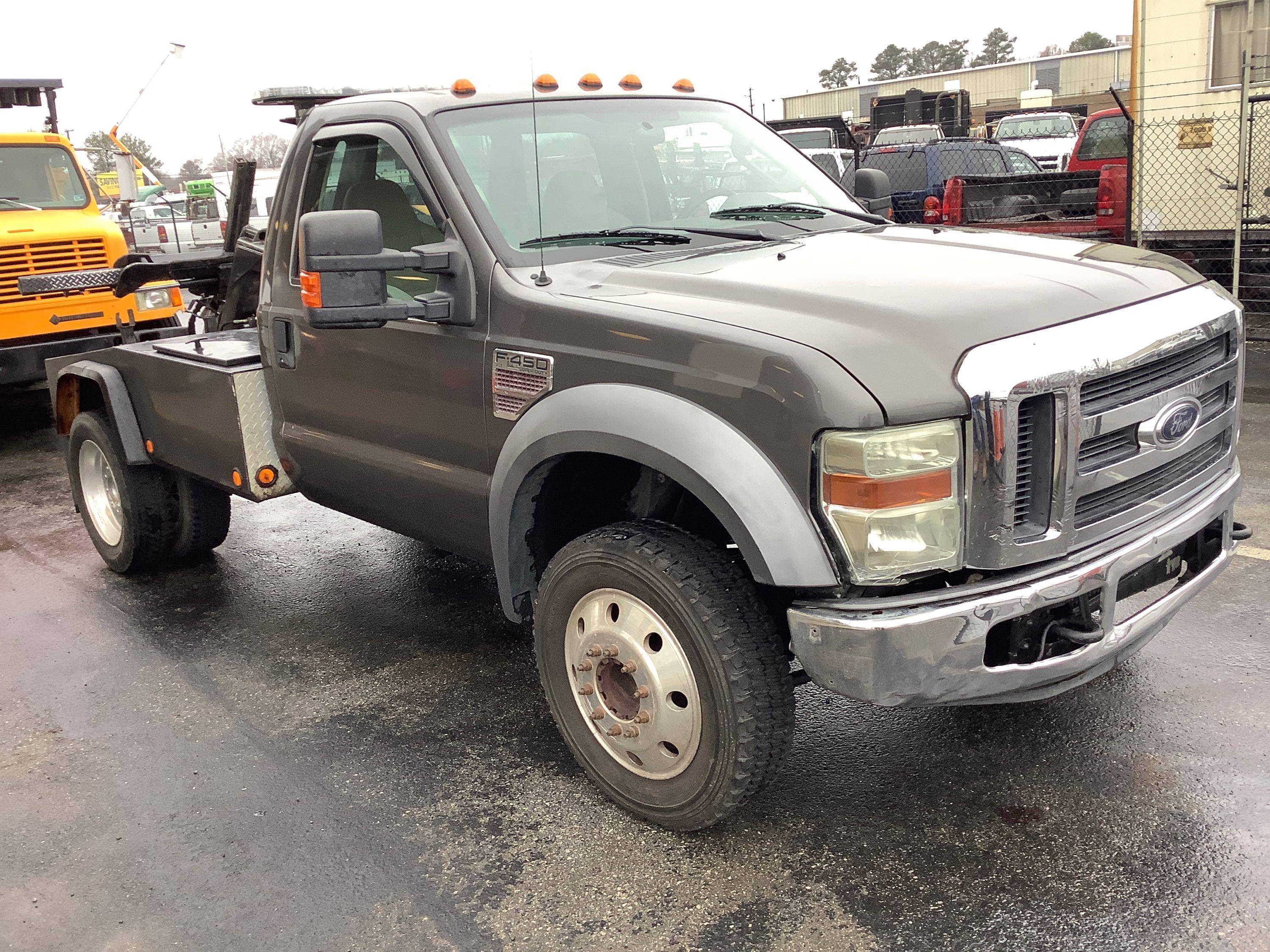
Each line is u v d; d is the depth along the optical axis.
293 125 4.67
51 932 2.76
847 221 4.00
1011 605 2.54
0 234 8.50
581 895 2.81
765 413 2.55
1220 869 2.74
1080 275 2.93
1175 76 11.09
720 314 2.77
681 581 2.74
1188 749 3.29
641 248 3.49
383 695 4.00
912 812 3.08
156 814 3.28
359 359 3.70
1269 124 10.29
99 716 3.93
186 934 2.73
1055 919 2.61
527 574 3.38
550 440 3.00
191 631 4.68
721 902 2.75
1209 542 3.17
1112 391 2.67
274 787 3.40
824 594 2.62
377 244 3.05
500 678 4.10
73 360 5.27
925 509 2.48
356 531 5.99
